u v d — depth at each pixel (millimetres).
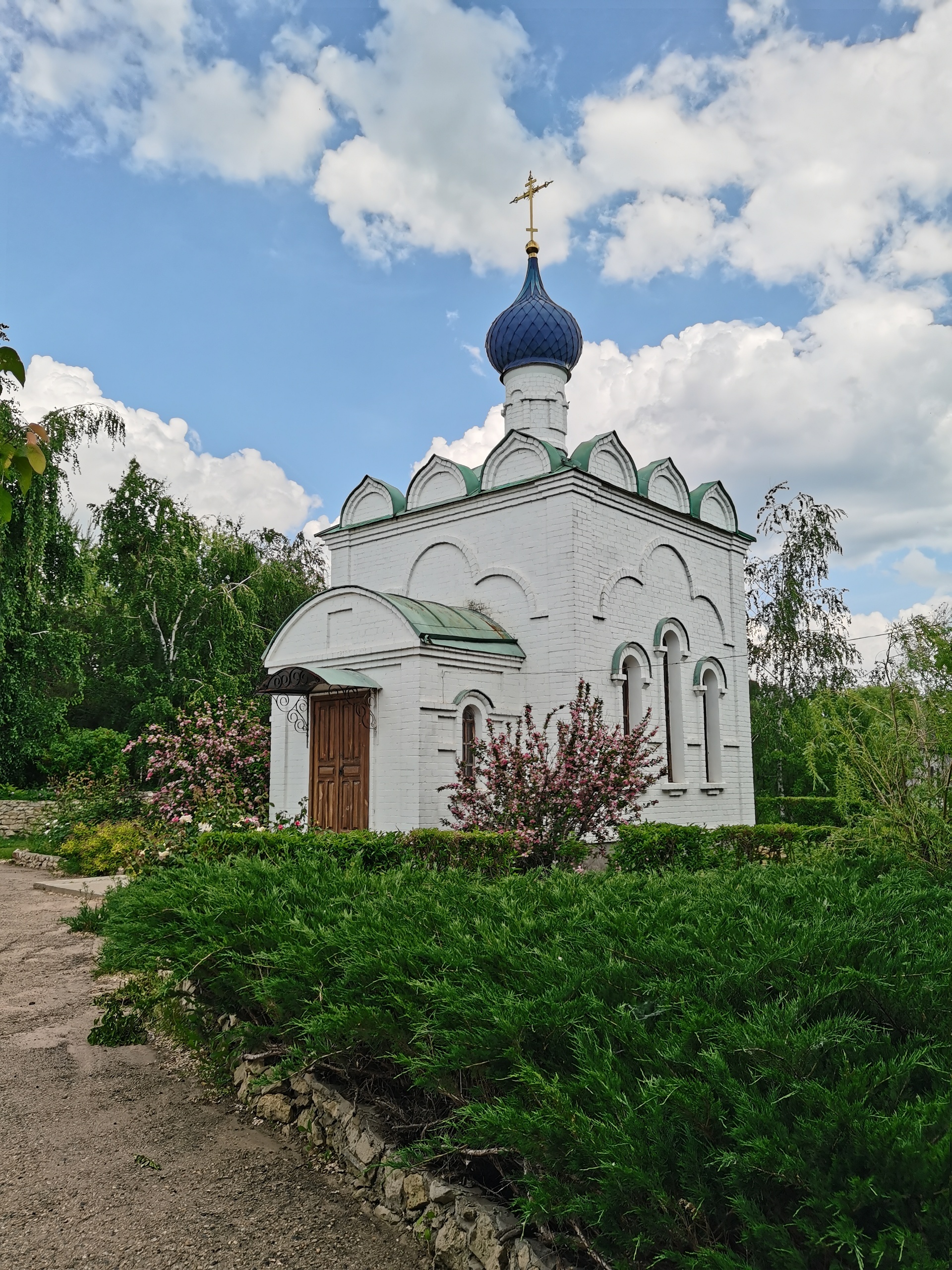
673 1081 2912
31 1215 4223
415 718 14555
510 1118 3115
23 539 23844
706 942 4203
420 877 6727
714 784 19641
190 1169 4707
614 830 16078
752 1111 2672
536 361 20828
